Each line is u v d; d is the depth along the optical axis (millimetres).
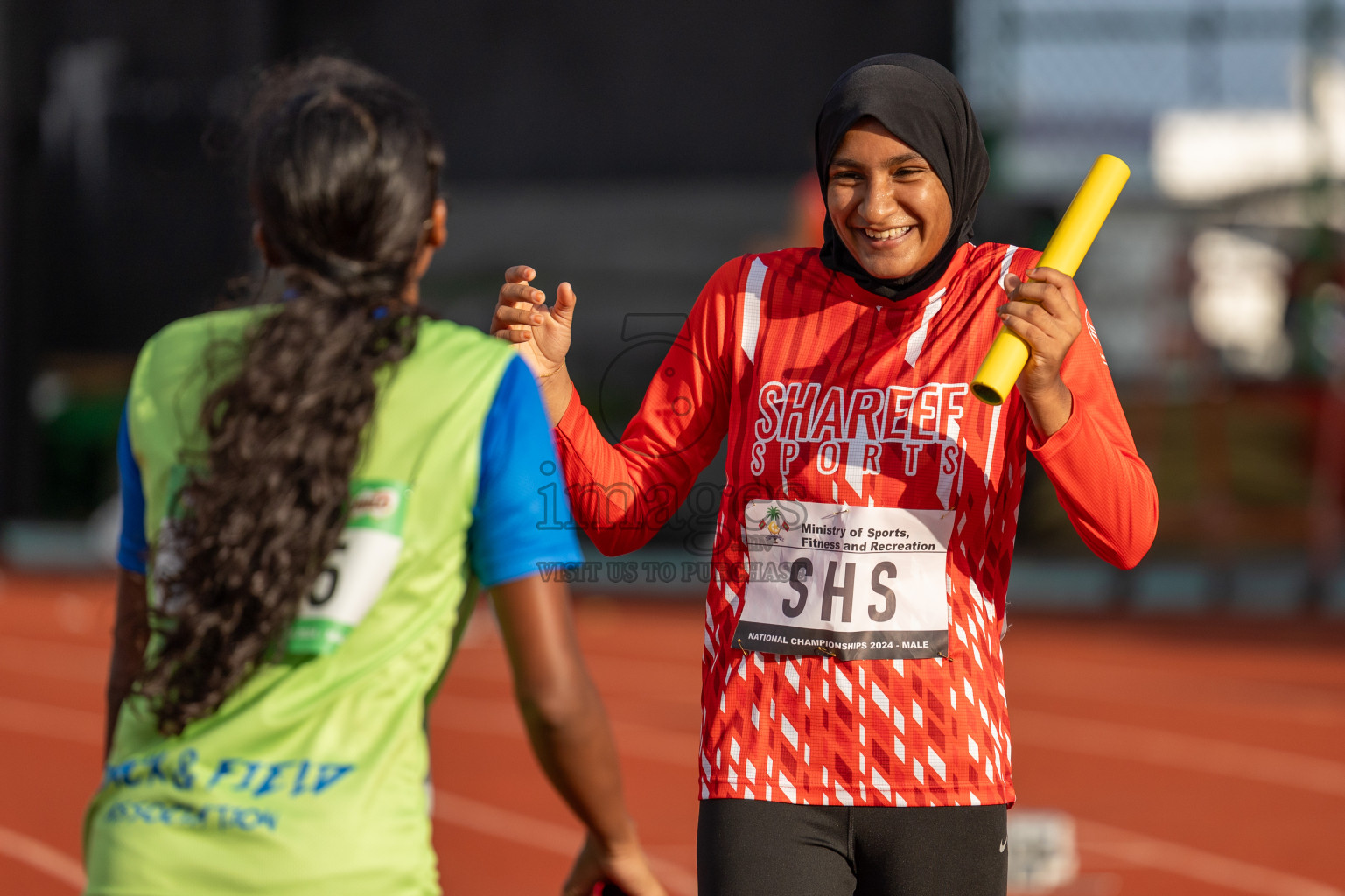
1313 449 54250
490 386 5406
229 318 5539
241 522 5023
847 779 6812
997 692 6918
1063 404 6434
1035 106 53375
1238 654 34281
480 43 61750
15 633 35531
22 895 15211
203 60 60062
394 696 5238
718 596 7234
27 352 59188
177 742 5164
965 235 7277
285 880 5000
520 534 5402
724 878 6852
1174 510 53812
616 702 26688
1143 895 15289
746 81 59781
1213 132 53875
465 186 62344
